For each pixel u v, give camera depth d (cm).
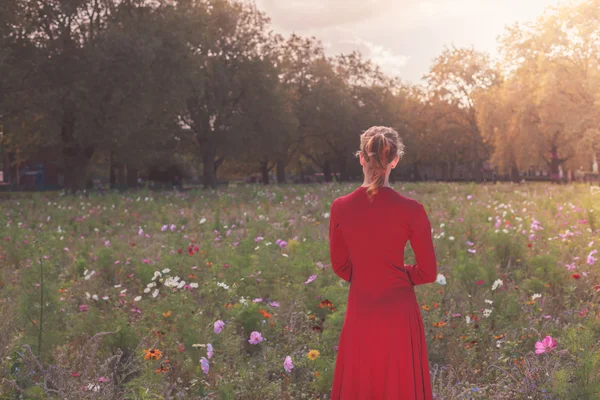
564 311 504
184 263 712
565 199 1556
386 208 252
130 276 698
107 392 343
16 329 450
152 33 2944
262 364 402
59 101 2783
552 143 4444
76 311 558
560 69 3794
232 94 4138
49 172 5659
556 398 328
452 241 880
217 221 1148
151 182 5359
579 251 782
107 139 2869
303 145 5903
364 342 255
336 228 267
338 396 264
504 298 520
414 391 252
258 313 475
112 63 2742
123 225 1268
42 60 2725
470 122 6203
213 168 4278
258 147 4416
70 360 408
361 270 260
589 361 327
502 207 1338
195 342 405
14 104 2867
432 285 565
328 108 5222
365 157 258
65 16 2816
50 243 915
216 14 4031
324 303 498
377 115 5888
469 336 436
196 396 360
